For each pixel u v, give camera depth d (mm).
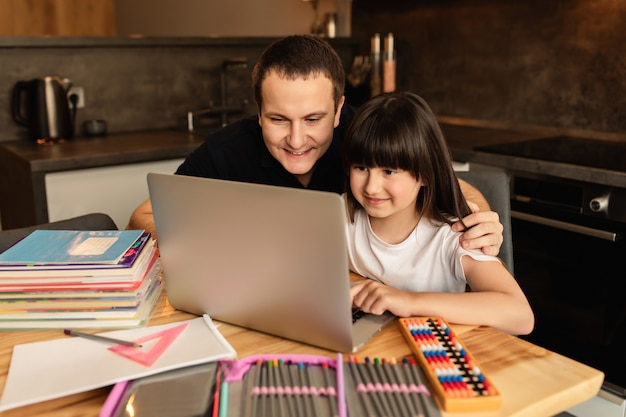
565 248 2033
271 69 1225
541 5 2562
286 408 770
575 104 2525
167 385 826
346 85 3293
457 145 2389
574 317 2051
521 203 2182
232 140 1610
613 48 2352
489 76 2828
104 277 1025
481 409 776
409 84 3215
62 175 2260
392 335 995
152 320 1082
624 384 1942
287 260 911
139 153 2412
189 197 964
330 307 906
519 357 919
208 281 1026
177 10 4414
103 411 763
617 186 1879
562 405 831
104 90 2887
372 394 795
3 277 1026
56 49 2730
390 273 1293
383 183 1165
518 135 2635
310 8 3473
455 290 1244
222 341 934
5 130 2676
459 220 1220
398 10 3164
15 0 3975
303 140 1270
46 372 870
